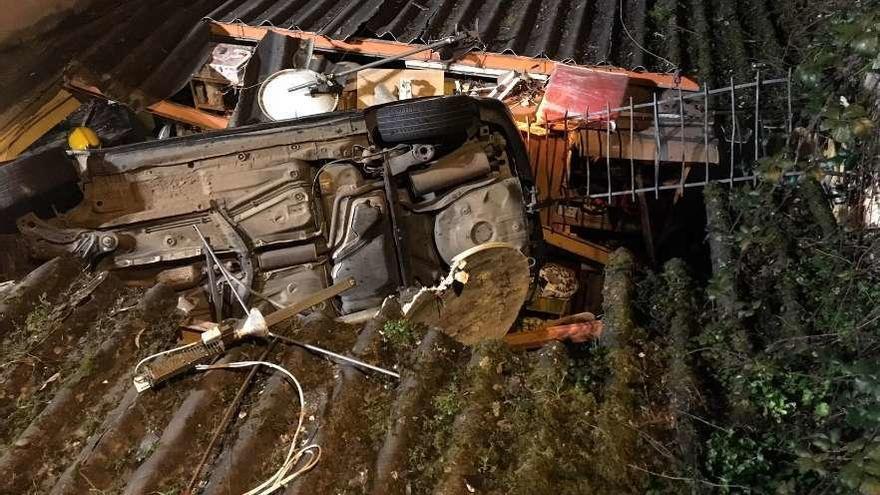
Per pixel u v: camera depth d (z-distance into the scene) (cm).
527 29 752
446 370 328
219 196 529
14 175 484
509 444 292
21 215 499
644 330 359
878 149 412
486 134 573
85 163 505
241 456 290
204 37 775
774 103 599
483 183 566
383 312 360
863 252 385
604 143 649
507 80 701
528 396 313
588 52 715
